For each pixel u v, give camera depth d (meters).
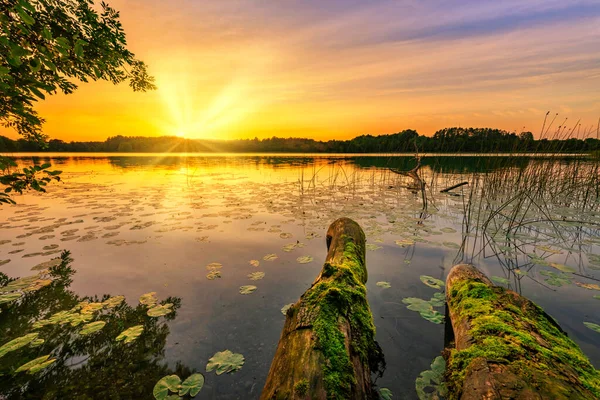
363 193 10.49
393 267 3.76
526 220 6.11
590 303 2.79
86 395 1.85
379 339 2.30
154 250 4.52
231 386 1.89
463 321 2.07
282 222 6.19
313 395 1.36
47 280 3.49
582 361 1.46
